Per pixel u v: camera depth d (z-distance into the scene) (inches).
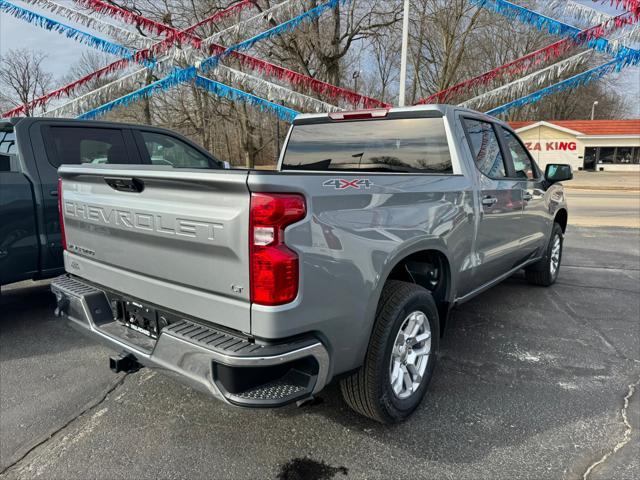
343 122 151.3
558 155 1493.6
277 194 74.0
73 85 363.9
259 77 351.6
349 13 760.3
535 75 323.9
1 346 152.9
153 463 94.9
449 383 128.3
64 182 114.1
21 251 159.9
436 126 134.2
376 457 96.6
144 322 98.4
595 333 165.6
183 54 329.7
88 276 110.5
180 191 83.5
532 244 189.6
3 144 172.4
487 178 143.6
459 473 91.7
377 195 94.7
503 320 178.4
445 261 122.3
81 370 136.4
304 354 79.0
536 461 95.3
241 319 77.9
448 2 769.6
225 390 76.7
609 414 112.7
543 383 128.3
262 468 93.4
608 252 317.7
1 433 105.2
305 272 77.5
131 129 200.1
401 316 100.7
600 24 299.6
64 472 92.1
